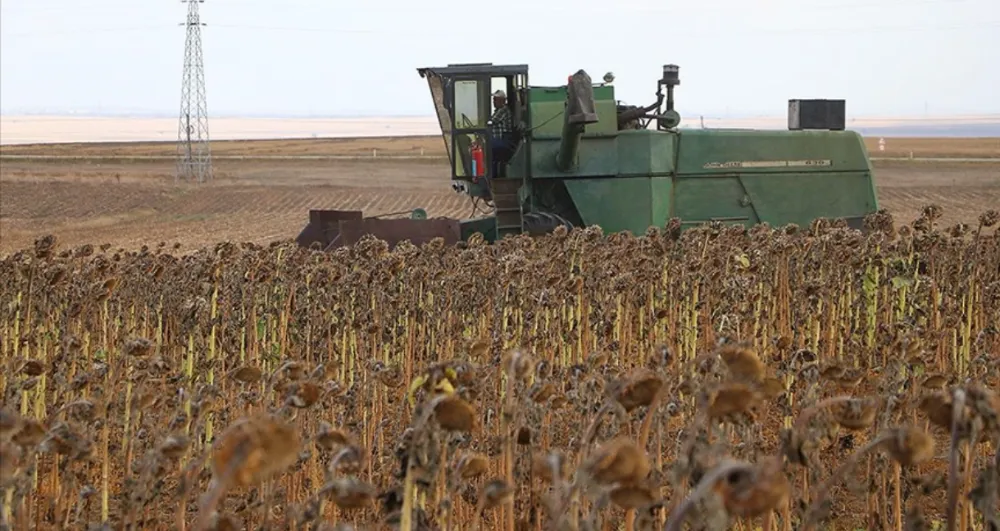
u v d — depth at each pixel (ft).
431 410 29.07
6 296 66.90
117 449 59.41
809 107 160.86
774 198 151.12
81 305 62.54
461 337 72.74
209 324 69.41
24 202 419.95
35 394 61.21
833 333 81.25
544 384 37.09
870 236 90.63
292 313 78.74
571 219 144.87
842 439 62.90
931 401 29.17
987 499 28.94
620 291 71.82
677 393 49.03
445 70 143.43
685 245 91.61
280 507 52.21
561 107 141.69
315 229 150.10
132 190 475.72
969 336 82.38
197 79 636.07
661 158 144.05
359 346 67.62
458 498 47.42
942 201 391.04
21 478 33.17
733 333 62.69
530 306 71.46
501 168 146.72
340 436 31.01
